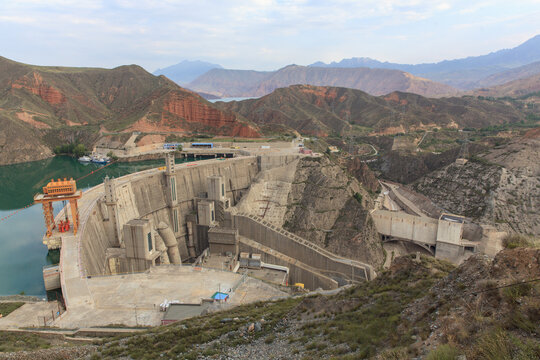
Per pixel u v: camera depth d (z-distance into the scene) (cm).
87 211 10938
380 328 3050
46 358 4206
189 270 8144
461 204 17062
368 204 17225
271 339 3606
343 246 14912
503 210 15612
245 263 11331
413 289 3688
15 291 9312
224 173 17238
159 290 7244
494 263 2750
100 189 13350
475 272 2903
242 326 4206
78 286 7269
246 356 3334
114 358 3969
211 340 4000
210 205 13950
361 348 2836
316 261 12188
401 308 3297
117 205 11100
